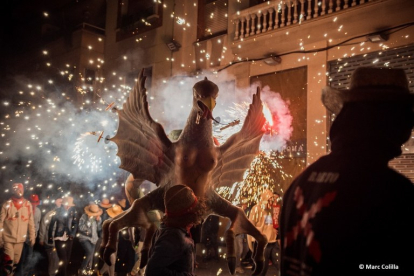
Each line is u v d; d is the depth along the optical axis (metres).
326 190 1.51
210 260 11.07
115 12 18.16
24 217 8.25
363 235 1.36
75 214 8.48
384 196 1.38
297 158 12.10
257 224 8.16
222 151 4.15
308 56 12.09
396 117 1.58
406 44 10.37
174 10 15.98
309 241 1.49
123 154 4.33
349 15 10.93
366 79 1.66
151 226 4.02
